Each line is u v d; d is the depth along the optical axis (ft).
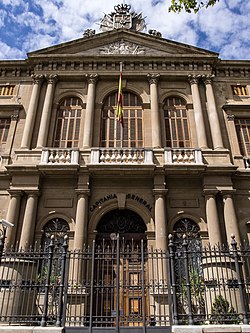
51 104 56.24
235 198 48.49
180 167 46.85
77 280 34.22
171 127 55.57
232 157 52.60
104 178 48.32
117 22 70.90
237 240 44.11
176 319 24.13
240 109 56.80
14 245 44.01
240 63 60.75
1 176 49.60
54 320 25.94
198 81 58.65
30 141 52.65
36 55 59.16
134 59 59.41
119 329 24.75
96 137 53.67
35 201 46.78
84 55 59.00
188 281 25.46
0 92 59.06
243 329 22.36
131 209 47.39
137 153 49.44
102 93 57.93
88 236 45.37
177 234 46.21
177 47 61.82
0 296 31.71
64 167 46.91
